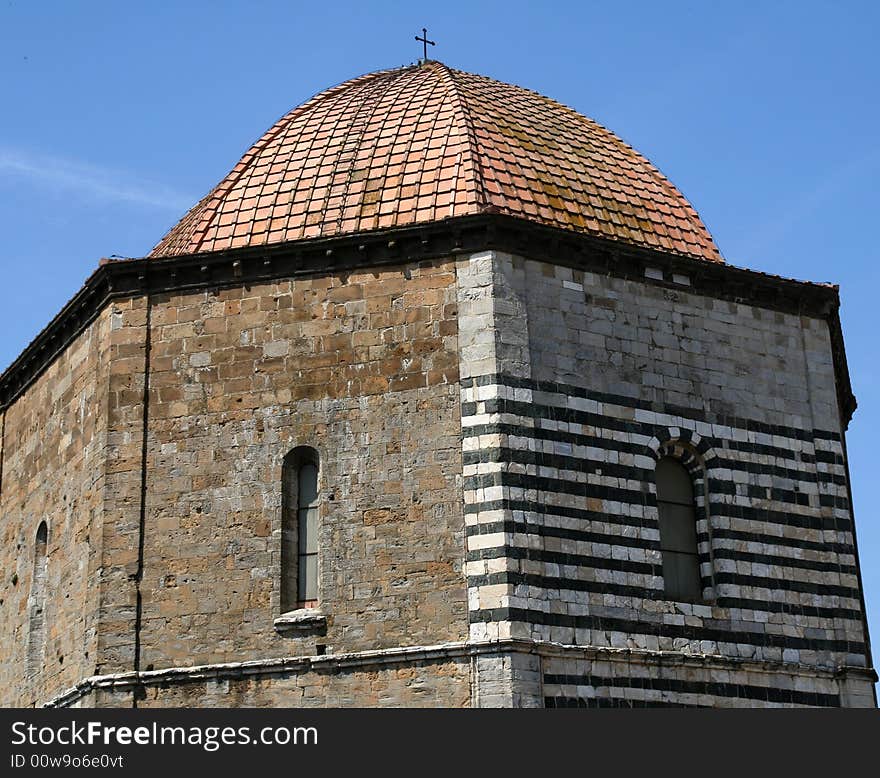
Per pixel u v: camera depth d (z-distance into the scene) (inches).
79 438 1592.0
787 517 1541.6
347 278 1519.4
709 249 1664.6
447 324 1478.8
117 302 1565.0
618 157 1731.1
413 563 1417.3
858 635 1530.5
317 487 1480.1
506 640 1360.7
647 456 1494.8
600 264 1531.7
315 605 1450.5
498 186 1581.0
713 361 1558.8
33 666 1619.1
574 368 1487.5
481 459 1427.2
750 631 1478.8
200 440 1505.9
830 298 1635.1
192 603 1457.9
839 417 1614.2
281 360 1510.8
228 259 1537.9
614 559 1439.5
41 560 1654.8
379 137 1657.2
